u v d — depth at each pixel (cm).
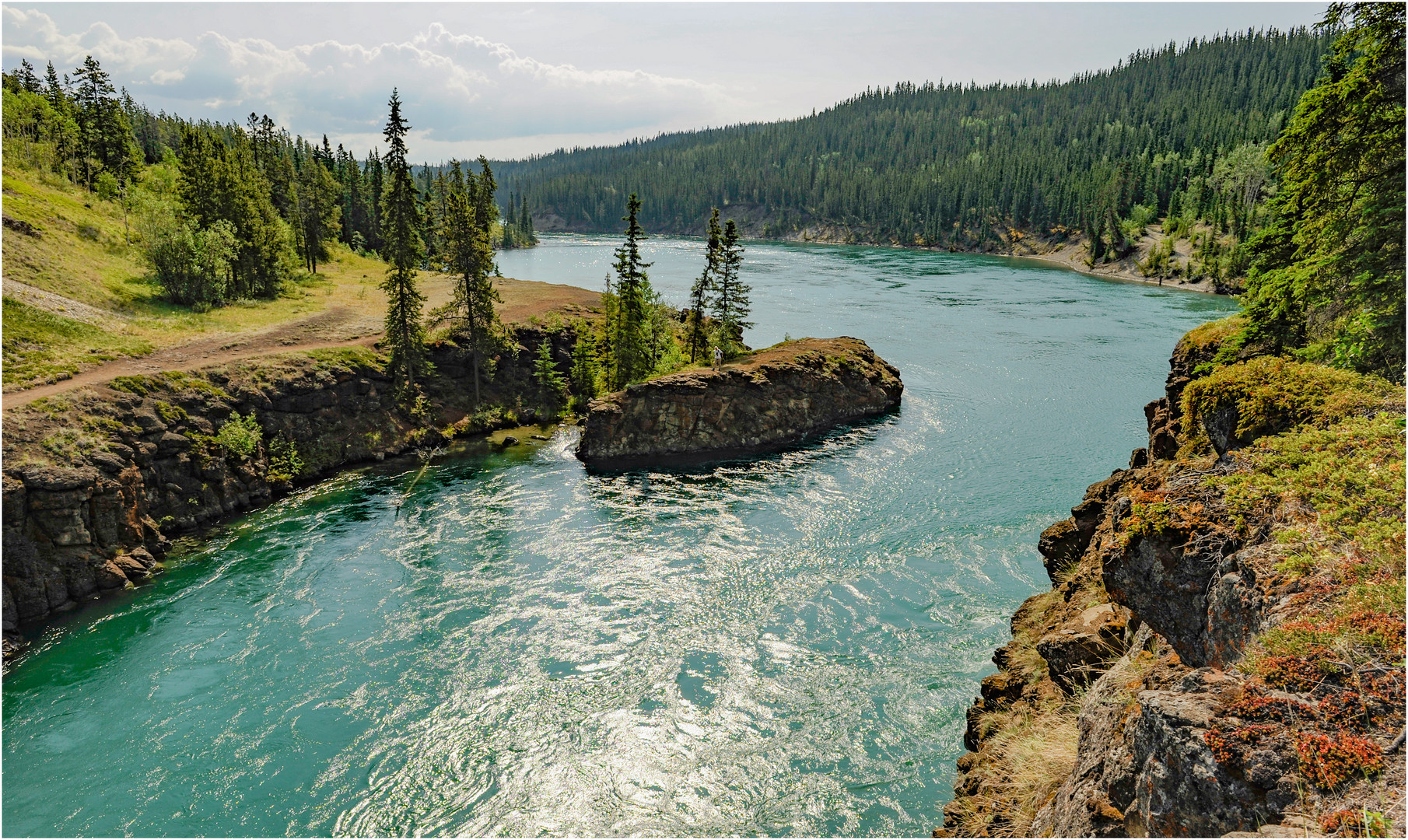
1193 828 739
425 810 1959
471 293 5862
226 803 2002
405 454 5100
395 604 3031
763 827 1828
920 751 2038
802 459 4909
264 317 6341
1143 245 15375
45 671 2611
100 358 4516
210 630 2858
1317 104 2097
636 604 2994
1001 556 3256
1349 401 1370
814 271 15075
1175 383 2739
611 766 2083
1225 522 1165
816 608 2880
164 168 10038
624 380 6119
